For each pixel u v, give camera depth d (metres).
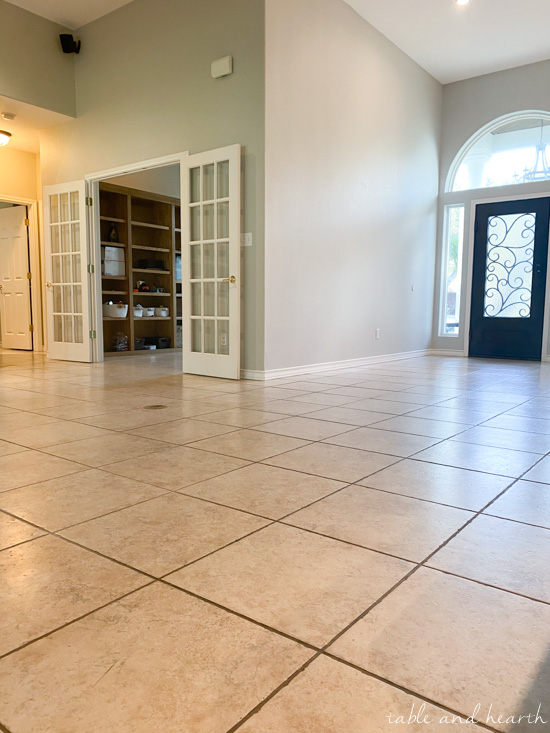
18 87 5.25
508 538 1.48
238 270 4.50
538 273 6.71
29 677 0.92
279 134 4.49
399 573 1.28
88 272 5.93
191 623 1.07
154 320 7.81
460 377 4.97
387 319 6.36
